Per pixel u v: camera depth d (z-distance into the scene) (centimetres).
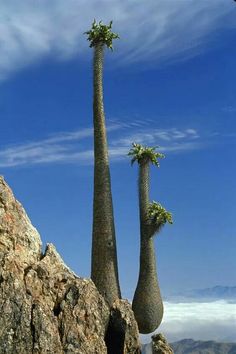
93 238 4966
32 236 4200
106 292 4781
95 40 5416
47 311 3781
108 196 5062
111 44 5412
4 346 3550
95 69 5378
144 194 5141
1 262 3812
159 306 4844
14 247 4038
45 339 3650
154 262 4966
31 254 4141
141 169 5191
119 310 4338
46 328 3681
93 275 4866
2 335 3569
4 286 3709
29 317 3666
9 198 4156
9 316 3622
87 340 3916
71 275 4194
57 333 3747
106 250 4897
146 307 4803
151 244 4991
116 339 4256
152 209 5009
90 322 3991
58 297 3988
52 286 3981
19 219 4162
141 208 5103
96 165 5156
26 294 3759
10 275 3766
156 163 5197
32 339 3628
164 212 4978
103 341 4003
